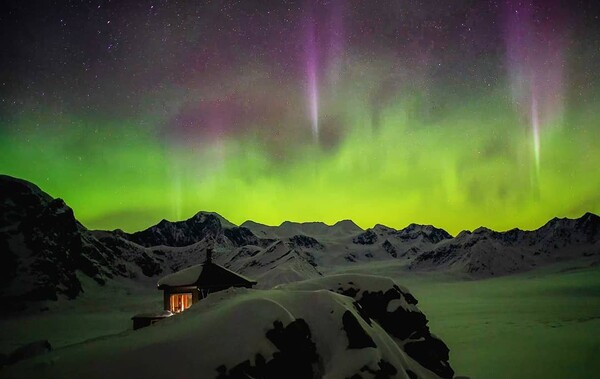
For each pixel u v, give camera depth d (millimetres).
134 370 9953
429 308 57938
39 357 10914
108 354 10492
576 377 20266
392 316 15984
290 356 11281
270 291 14805
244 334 10969
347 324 12633
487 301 67250
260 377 10266
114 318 50438
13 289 67812
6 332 38875
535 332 34094
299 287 16469
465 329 36250
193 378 9836
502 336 32281
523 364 22750
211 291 24078
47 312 61094
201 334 11047
